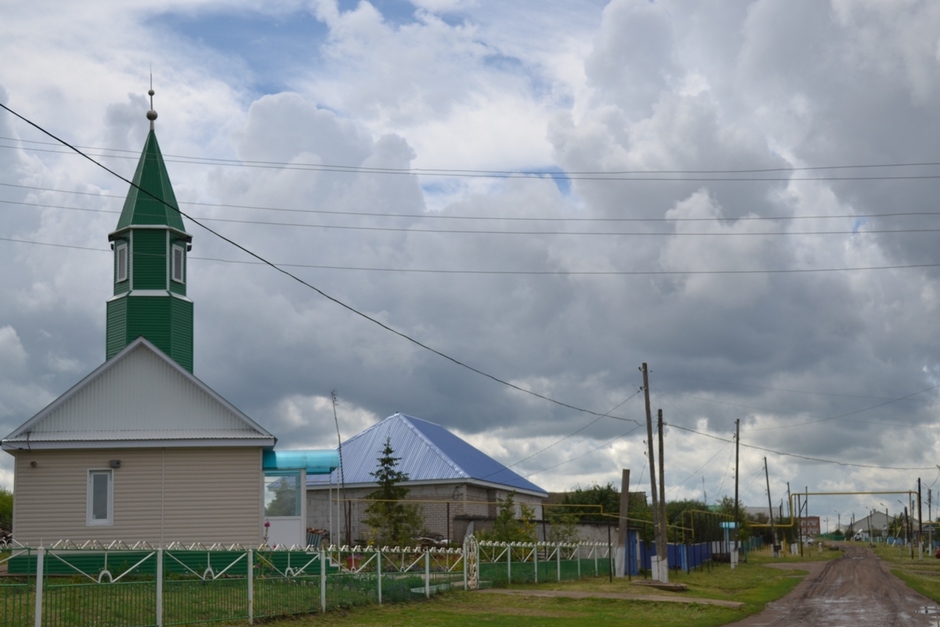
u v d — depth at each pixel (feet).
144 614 65.41
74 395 101.86
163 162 114.83
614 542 168.25
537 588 116.98
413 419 186.60
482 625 79.71
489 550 123.03
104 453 100.78
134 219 110.83
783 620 93.71
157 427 102.01
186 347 111.45
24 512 99.04
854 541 613.93
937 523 412.36
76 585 62.03
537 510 200.34
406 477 150.82
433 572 111.55
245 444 101.81
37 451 100.01
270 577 78.13
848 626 87.15
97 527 99.40
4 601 62.85
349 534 143.74
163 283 110.42
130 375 102.94
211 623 68.90
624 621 88.38
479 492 172.65
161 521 100.07
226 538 100.48
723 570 191.62
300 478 107.45
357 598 85.97
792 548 333.21
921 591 137.39
